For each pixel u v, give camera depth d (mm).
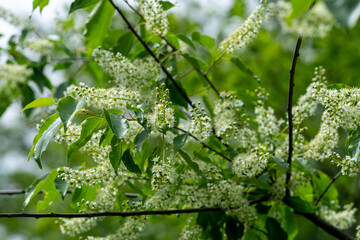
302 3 1456
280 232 3670
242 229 3584
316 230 8578
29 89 5738
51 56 5668
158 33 3598
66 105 2576
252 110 5836
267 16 3289
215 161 3809
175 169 3080
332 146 3182
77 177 2811
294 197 3650
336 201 4207
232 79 9219
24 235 13625
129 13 6629
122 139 3021
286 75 9125
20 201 14922
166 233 8750
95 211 3078
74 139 2857
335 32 7746
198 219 3668
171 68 4051
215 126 3664
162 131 2766
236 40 3473
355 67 8961
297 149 3441
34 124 5168
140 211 2895
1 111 5754
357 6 1254
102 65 3441
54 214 2613
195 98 5078
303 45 8883
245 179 3463
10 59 5699
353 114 2832
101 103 2830
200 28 9500
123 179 3166
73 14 6492
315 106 3504
